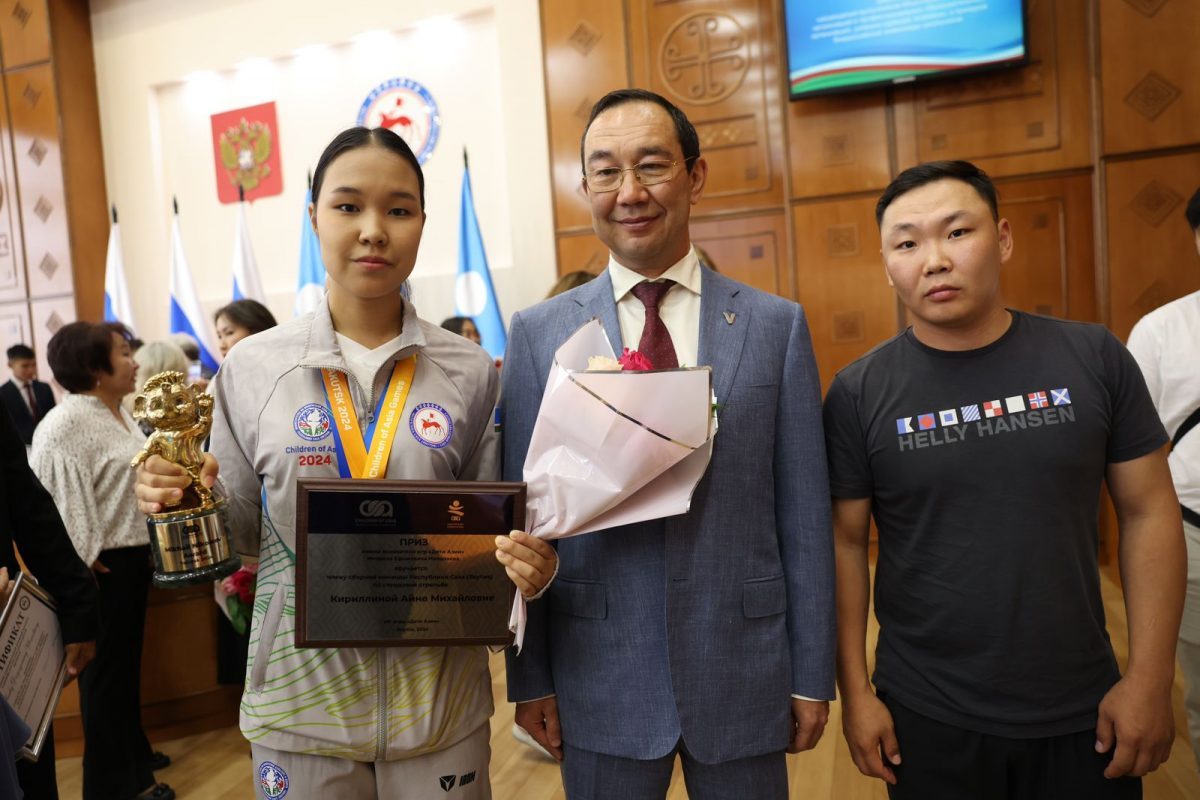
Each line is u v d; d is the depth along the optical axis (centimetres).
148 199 577
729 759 108
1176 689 244
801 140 420
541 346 120
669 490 103
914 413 117
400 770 107
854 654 122
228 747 253
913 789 116
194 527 98
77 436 213
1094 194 383
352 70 528
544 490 102
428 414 110
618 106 115
